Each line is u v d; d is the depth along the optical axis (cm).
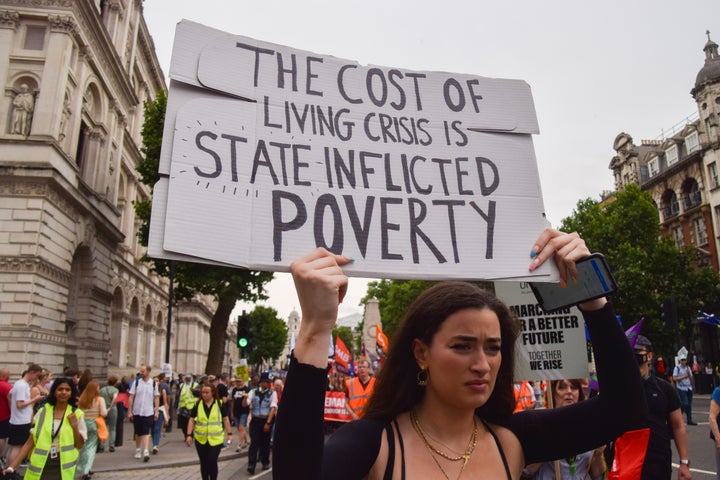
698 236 4378
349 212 245
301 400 151
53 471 660
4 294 2281
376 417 192
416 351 192
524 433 209
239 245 228
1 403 1127
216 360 2609
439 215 256
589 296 224
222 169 235
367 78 273
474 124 277
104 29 3022
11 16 2573
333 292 160
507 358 212
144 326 5041
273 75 258
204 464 883
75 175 2781
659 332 3397
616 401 208
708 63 4331
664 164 4959
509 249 257
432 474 177
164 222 221
